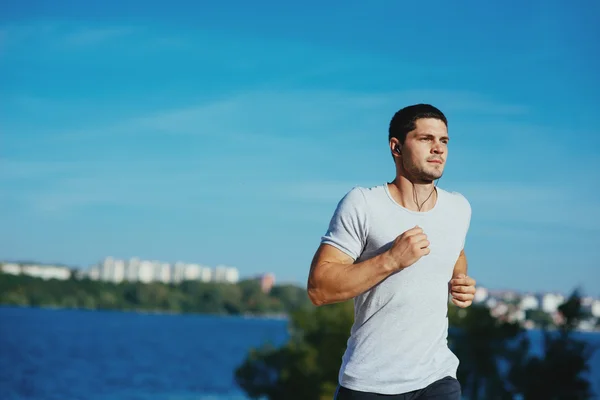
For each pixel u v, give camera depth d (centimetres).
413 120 378
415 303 371
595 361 12512
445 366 377
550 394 2098
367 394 372
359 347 379
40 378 7812
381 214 380
